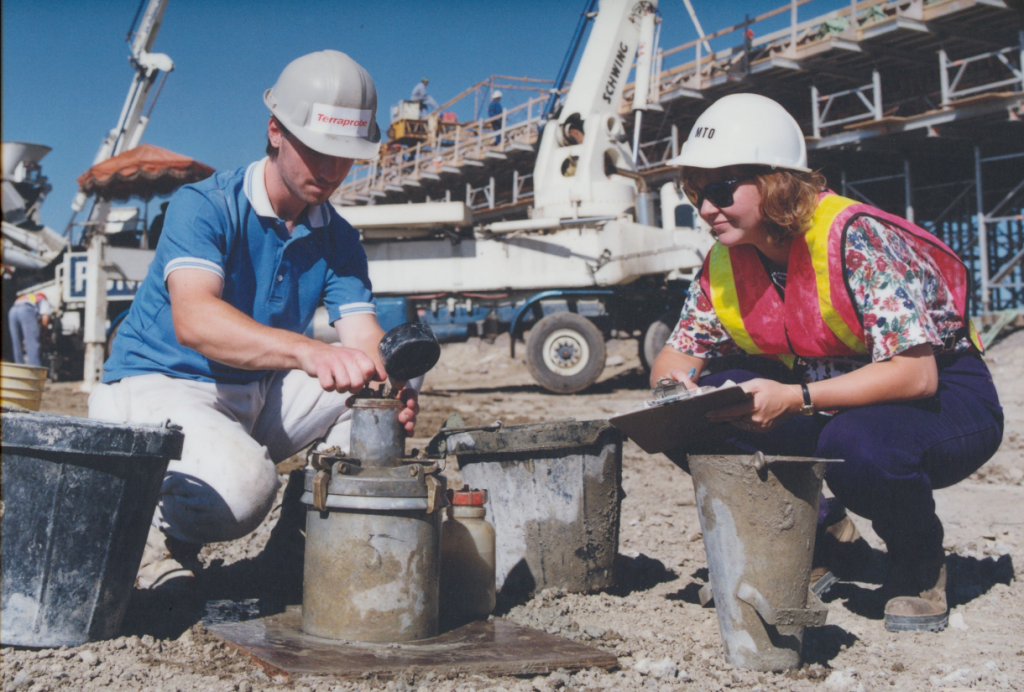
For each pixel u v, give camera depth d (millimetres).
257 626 2322
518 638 2305
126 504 2111
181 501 2477
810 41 16875
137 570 2219
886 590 2721
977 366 2641
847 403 2266
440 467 2268
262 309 2730
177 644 2201
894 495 2449
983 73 17469
